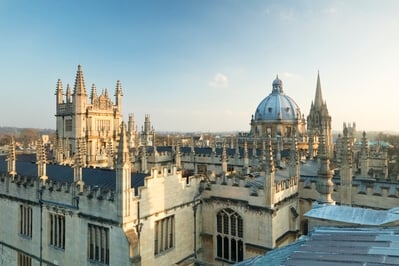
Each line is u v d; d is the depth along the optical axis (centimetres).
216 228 4303
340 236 2045
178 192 4019
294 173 4594
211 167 8088
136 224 3416
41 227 4122
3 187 4675
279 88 14300
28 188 4275
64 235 3875
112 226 3372
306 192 4450
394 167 10881
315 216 2478
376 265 1522
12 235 4553
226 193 4162
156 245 3700
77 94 9925
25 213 4394
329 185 2977
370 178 5075
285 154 8531
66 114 10250
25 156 7406
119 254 3325
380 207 3997
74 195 3719
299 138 10844
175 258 3962
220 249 4284
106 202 3419
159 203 3716
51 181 4028
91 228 3600
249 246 3928
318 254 1745
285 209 4141
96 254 3553
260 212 3834
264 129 13412
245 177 4512
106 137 10419
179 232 4044
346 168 4191
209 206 4322
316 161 6638
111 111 10800
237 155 7638
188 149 10106
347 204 4175
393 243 1816
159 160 8169
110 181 3962
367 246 1802
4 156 7425
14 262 4541
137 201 3419
